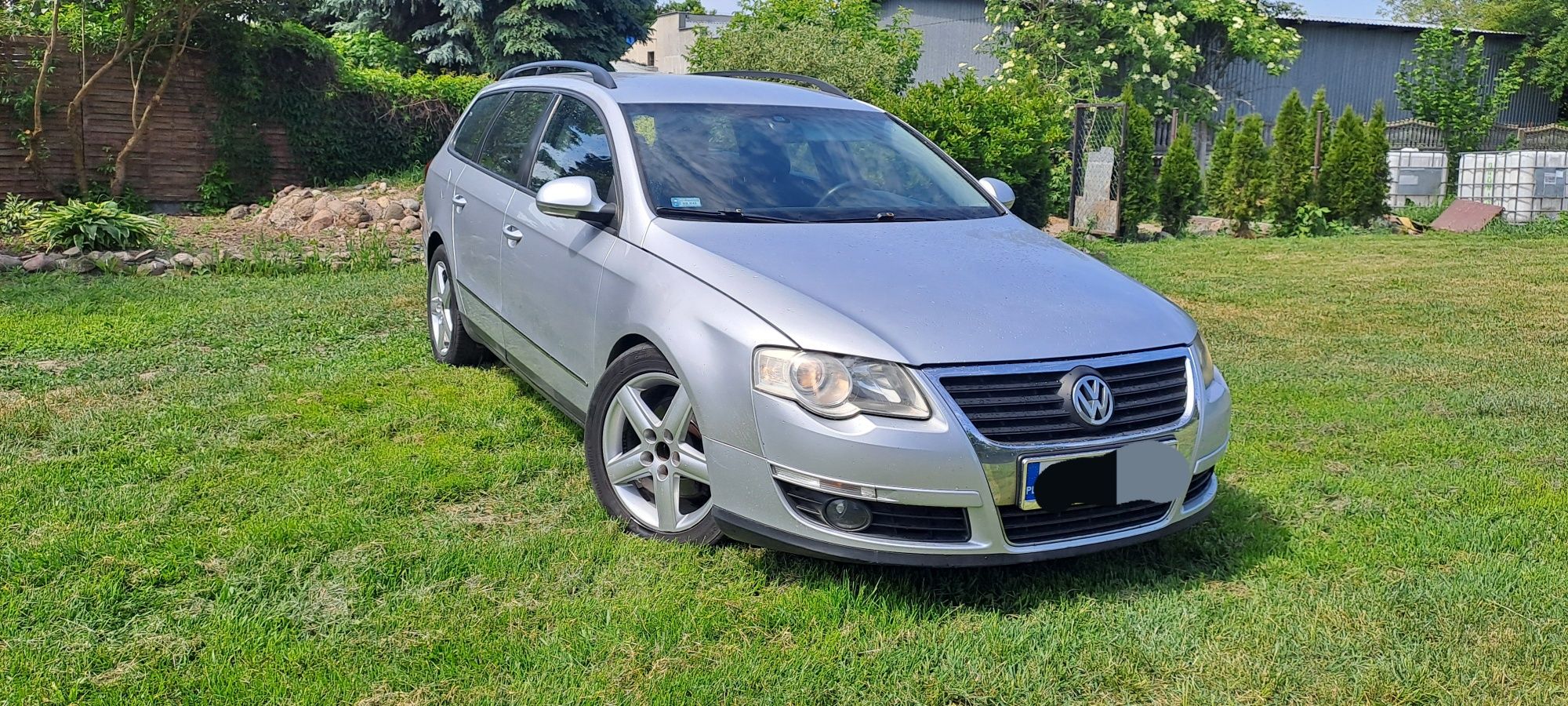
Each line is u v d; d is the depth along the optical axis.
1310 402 5.69
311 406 5.03
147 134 13.84
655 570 3.42
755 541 3.30
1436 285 9.65
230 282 8.22
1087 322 3.37
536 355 4.58
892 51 21.75
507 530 3.75
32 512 3.72
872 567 3.50
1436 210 15.80
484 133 5.68
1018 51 20.30
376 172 15.93
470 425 4.87
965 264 3.72
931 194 4.60
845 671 2.89
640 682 2.81
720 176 4.24
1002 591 3.39
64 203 13.23
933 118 11.88
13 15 12.84
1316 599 3.36
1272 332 7.52
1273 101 24.81
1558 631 3.17
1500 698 2.82
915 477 3.05
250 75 14.33
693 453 3.49
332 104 15.36
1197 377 3.47
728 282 3.46
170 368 5.71
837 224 4.07
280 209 12.68
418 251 9.90
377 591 3.27
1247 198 14.20
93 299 7.31
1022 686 2.84
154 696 2.67
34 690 2.66
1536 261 11.32
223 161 14.32
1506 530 3.94
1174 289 9.26
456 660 2.89
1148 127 13.23
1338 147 14.67
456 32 25.50
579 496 4.07
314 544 3.53
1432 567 3.63
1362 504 4.20
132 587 3.21
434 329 6.09
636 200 4.02
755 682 2.83
